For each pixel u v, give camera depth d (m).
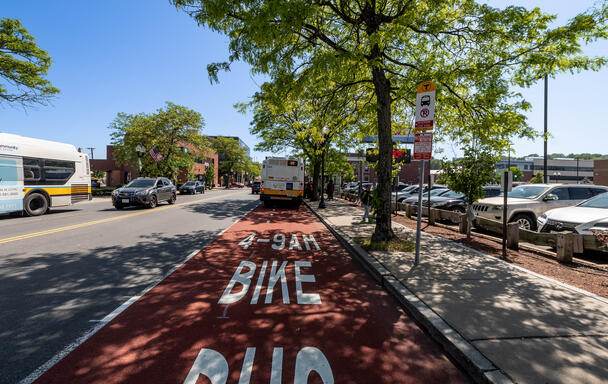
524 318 3.36
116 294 4.18
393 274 4.93
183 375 2.45
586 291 4.26
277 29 5.30
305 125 21.27
